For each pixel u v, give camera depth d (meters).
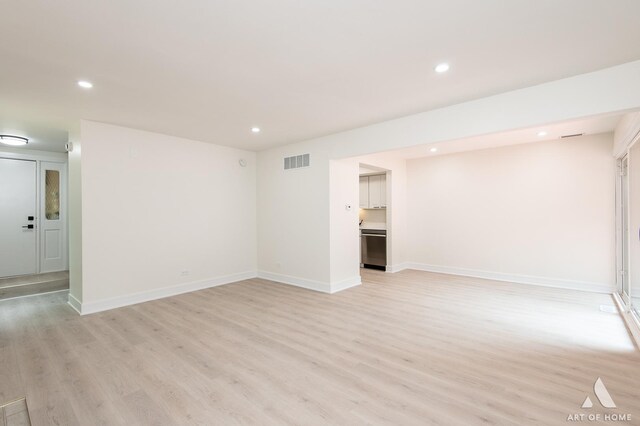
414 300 4.50
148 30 2.07
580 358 2.71
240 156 5.89
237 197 5.84
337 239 5.11
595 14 1.93
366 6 1.85
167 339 3.17
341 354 2.83
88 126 4.03
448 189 6.37
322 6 1.84
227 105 3.52
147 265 4.58
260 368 2.58
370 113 3.83
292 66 2.62
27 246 6.11
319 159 5.08
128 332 3.36
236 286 5.41
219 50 2.35
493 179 5.80
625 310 3.76
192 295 4.84
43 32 2.08
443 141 3.65
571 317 3.73
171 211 4.86
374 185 7.15
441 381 2.37
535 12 1.91
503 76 2.82
